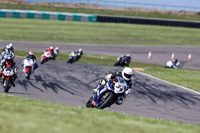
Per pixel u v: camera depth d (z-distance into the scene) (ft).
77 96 134.51
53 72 191.42
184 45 537.65
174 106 127.44
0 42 377.09
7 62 130.11
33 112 57.06
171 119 104.83
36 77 169.48
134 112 111.04
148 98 139.23
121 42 501.15
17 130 38.73
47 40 444.14
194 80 202.49
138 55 410.52
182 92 159.63
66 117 56.65
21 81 155.22
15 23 556.92
